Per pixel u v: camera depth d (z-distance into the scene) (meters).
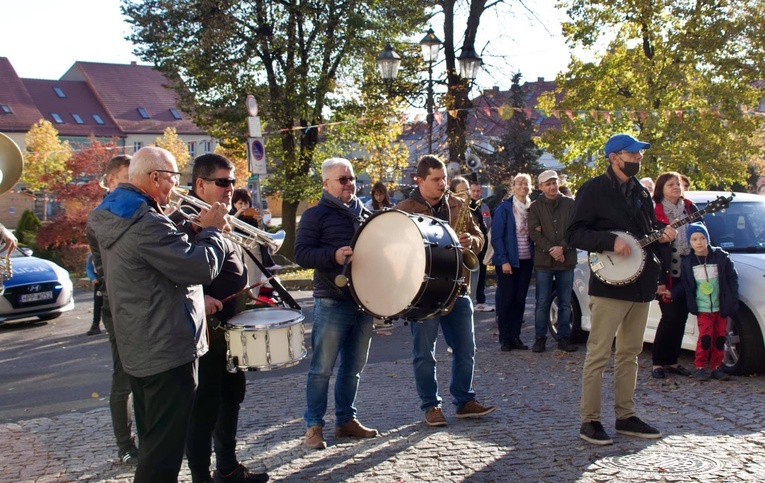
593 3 25.58
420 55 23.59
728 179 24.94
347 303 5.75
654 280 5.57
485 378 8.00
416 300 5.12
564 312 9.20
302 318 4.85
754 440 5.46
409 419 6.43
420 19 24.66
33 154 46.94
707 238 7.46
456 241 5.45
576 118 25.41
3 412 7.54
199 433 4.71
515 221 9.35
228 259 4.82
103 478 5.30
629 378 5.67
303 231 5.72
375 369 8.74
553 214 9.02
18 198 52.88
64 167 28.73
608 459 5.16
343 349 5.99
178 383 3.99
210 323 4.72
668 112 20.17
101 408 7.48
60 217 27.58
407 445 5.66
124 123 64.50
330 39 25.20
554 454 5.30
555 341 9.98
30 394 8.32
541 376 7.97
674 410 6.43
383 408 6.90
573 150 26.41
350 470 5.18
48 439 6.37
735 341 7.61
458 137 21.66
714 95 24.19
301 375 8.51
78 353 10.73
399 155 28.38
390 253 5.28
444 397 7.24
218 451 4.93
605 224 5.58
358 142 28.94
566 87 26.31
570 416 6.29
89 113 64.69
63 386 8.64
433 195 6.18
